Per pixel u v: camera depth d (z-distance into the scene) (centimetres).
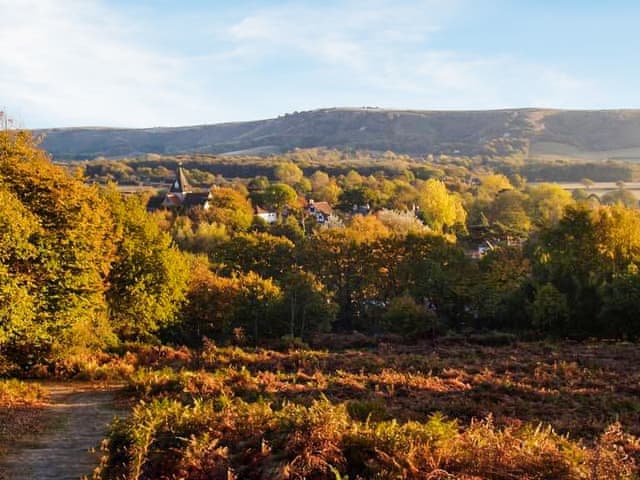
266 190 13212
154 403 1173
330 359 2691
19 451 1233
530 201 12325
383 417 1316
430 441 874
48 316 2494
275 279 6300
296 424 923
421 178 19475
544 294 4206
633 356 2827
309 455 839
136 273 3384
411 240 5962
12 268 2372
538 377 2167
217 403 1282
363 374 2236
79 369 2505
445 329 4462
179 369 2544
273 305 4353
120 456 966
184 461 890
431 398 1777
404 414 1507
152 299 3412
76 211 2658
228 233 9212
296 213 12231
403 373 2264
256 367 2572
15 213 2292
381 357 2736
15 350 2559
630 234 5091
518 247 6538
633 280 3950
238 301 4322
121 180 18262
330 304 4725
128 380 2181
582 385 2055
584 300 4228
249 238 6612
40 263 2445
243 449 934
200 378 2042
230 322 4259
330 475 823
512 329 4569
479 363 2589
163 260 3475
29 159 2777
